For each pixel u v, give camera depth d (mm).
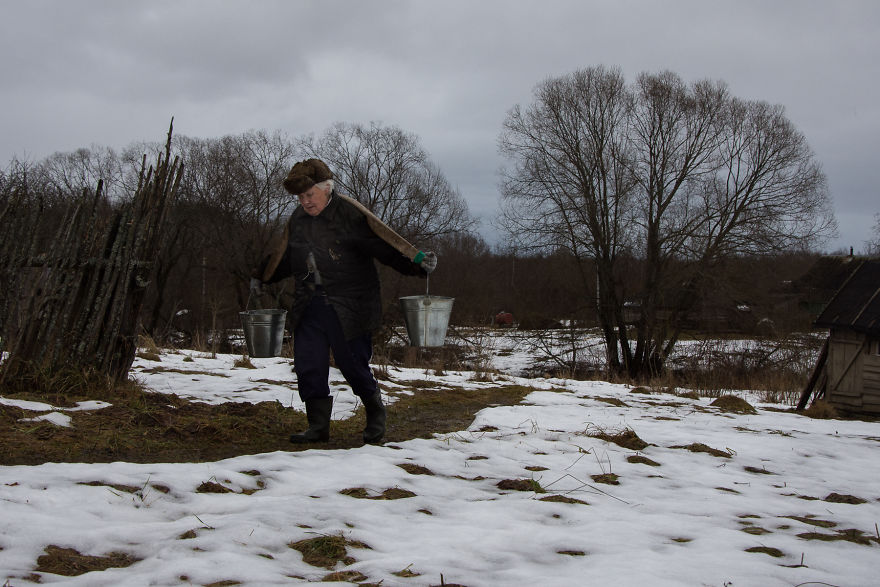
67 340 5695
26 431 4332
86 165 40125
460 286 37469
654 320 28281
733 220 27812
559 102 28656
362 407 6586
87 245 5816
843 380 12367
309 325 4840
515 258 30766
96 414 4977
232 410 5668
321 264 4719
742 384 19453
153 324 35281
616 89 28594
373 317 4863
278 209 37188
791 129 27719
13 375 5449
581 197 28797
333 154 35844
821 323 12438
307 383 4840
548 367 29359
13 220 5668
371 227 4727
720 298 27688
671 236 27859
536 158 29062
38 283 5664
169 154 6156
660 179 28781
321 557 2555
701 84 28797
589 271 29734
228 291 36469
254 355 5707
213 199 36594
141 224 5945
